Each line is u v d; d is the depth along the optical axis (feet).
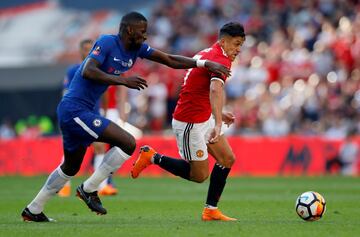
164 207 137.80
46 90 304.71
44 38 347.15
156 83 320.29
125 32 101.24
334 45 319.68
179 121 110.63
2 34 353.92
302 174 255.70
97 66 99.40
